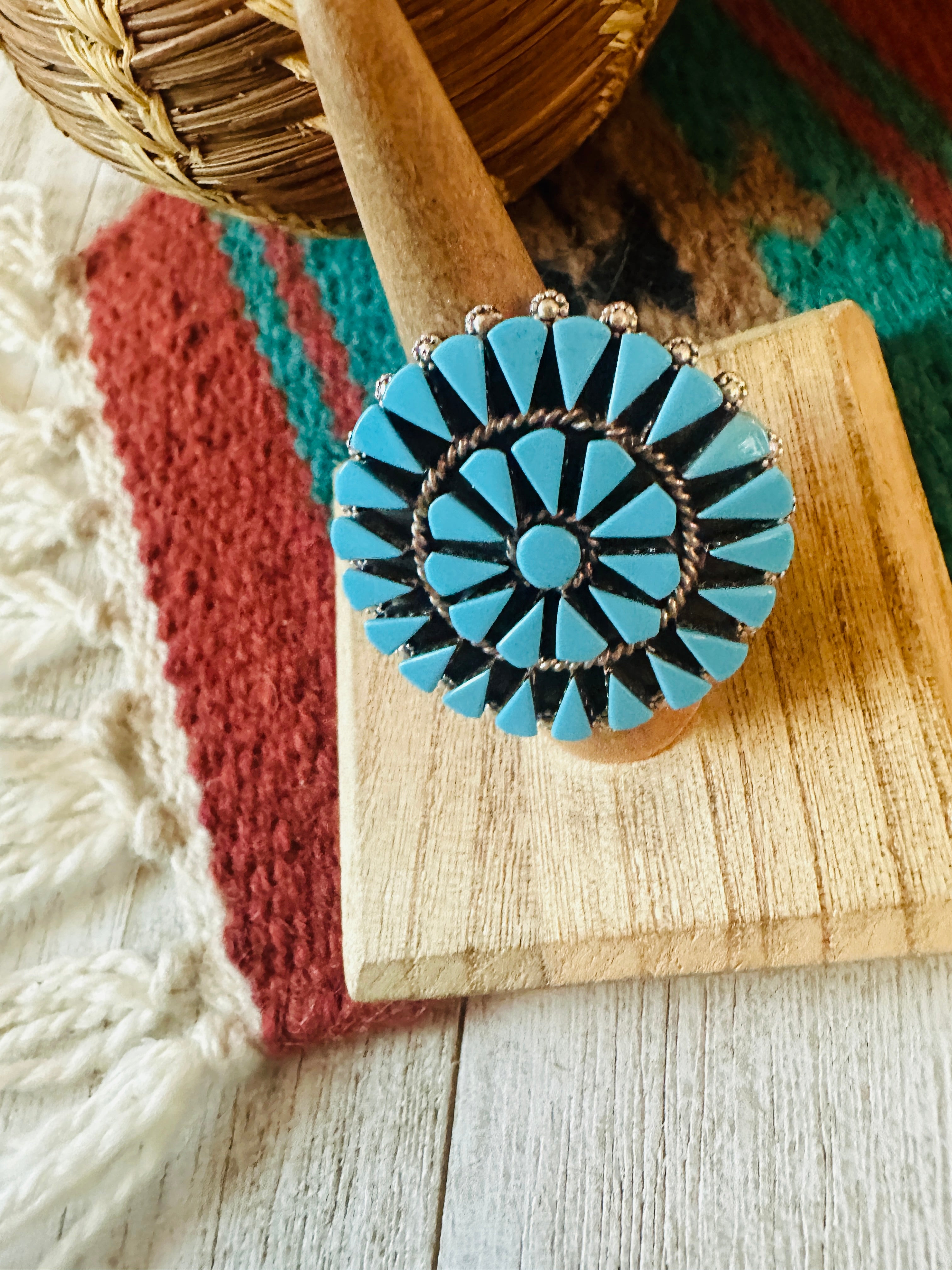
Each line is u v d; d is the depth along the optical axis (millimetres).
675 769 168
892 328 208
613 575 137
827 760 163
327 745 211
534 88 174
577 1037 185
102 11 157
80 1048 195
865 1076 171
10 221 260
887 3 224
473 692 146
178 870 208
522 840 172
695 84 228
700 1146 174
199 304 245
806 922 159
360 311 235
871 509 169
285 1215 185
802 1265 165
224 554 227
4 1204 181
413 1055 191
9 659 223
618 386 130
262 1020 195
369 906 174
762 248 218
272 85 161
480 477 133
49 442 240
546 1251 175
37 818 209
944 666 166
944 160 214
